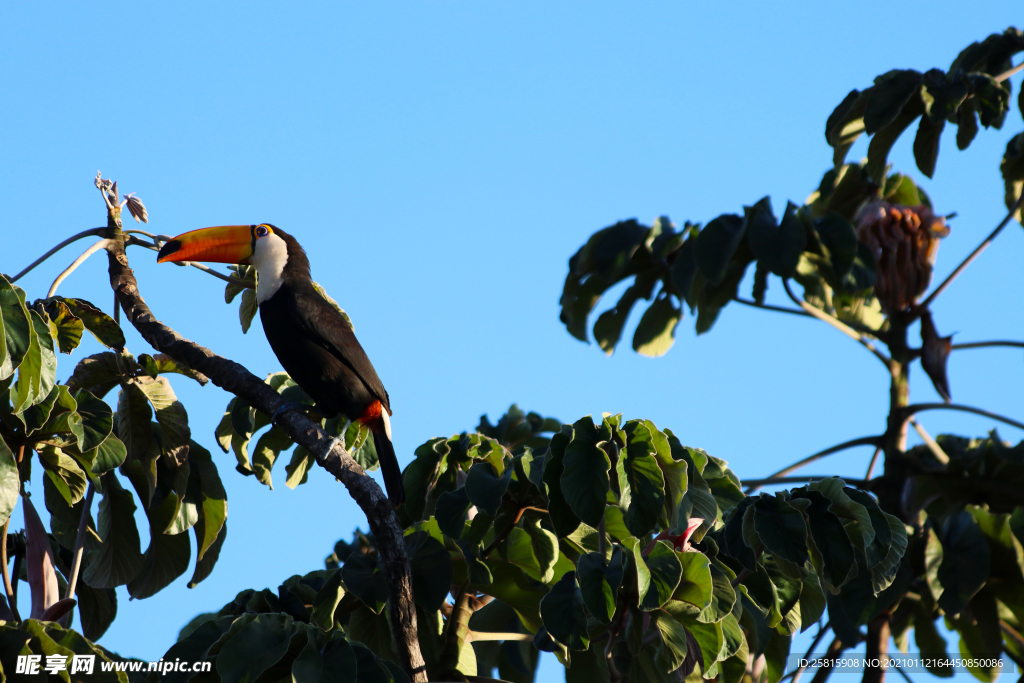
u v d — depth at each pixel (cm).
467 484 904
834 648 1197
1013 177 1507
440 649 983
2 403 898
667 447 855
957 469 1354
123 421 1034
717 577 846
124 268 992
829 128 1469
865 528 851
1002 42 1470
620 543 834
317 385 1161
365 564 930
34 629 711
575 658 950
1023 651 1193
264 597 1028
